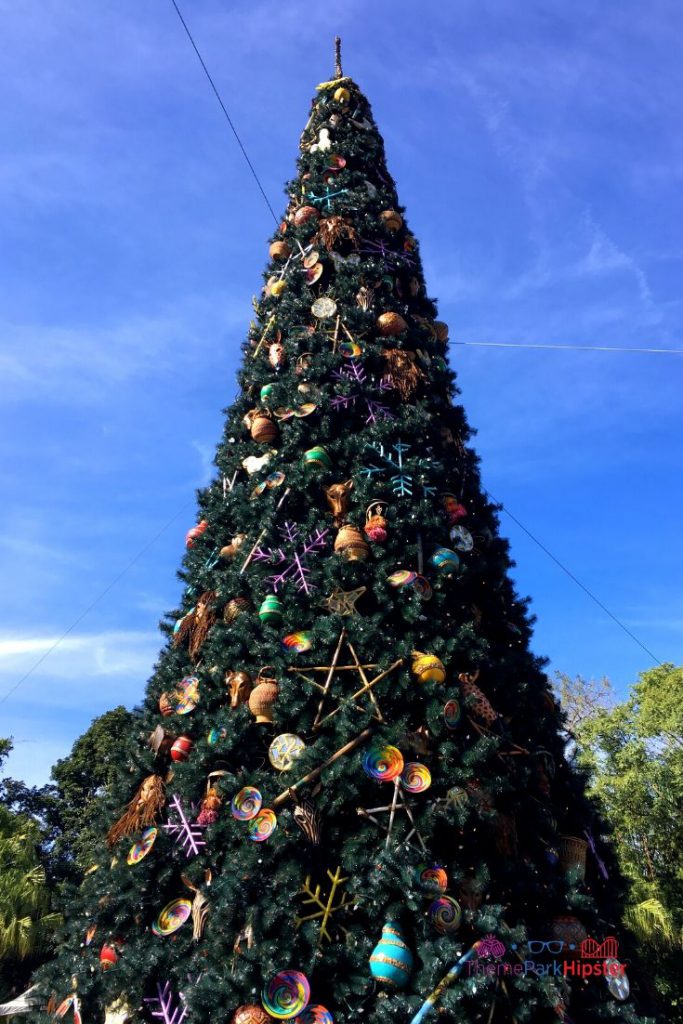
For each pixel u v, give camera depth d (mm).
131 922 4016
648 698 16828
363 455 5266
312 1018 3244
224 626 4859
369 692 4188
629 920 11742
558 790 4758
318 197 7375
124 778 4789
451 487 5652
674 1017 10867
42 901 14492
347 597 4566
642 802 14656
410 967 3334
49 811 23641
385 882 3502
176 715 4691
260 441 5863
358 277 6434
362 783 3879
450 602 4855
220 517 5594
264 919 3492
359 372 5824
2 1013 4426
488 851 3900
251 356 6789
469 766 3920
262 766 4270
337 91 8680
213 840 3955
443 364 6477
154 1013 3535
